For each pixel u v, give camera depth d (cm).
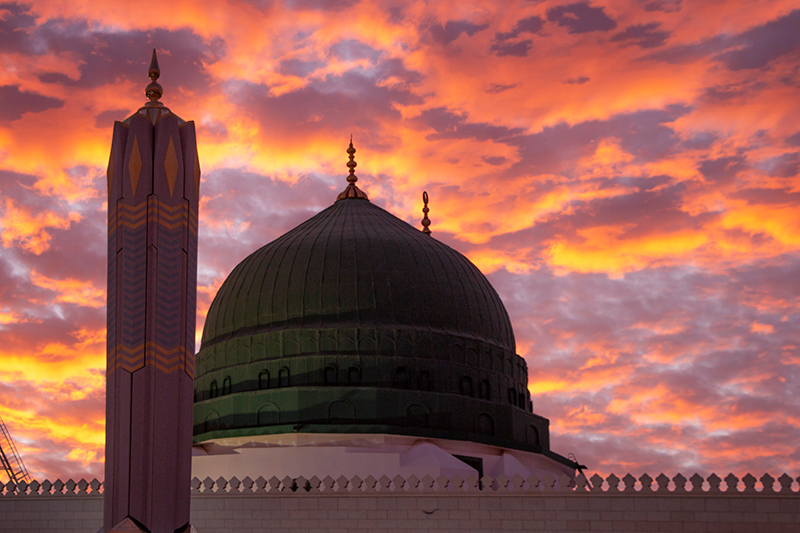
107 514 2761
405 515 3762
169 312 2873
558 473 5350
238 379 4959
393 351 4850
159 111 3033
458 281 5253
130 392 2800
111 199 2972
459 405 4856
